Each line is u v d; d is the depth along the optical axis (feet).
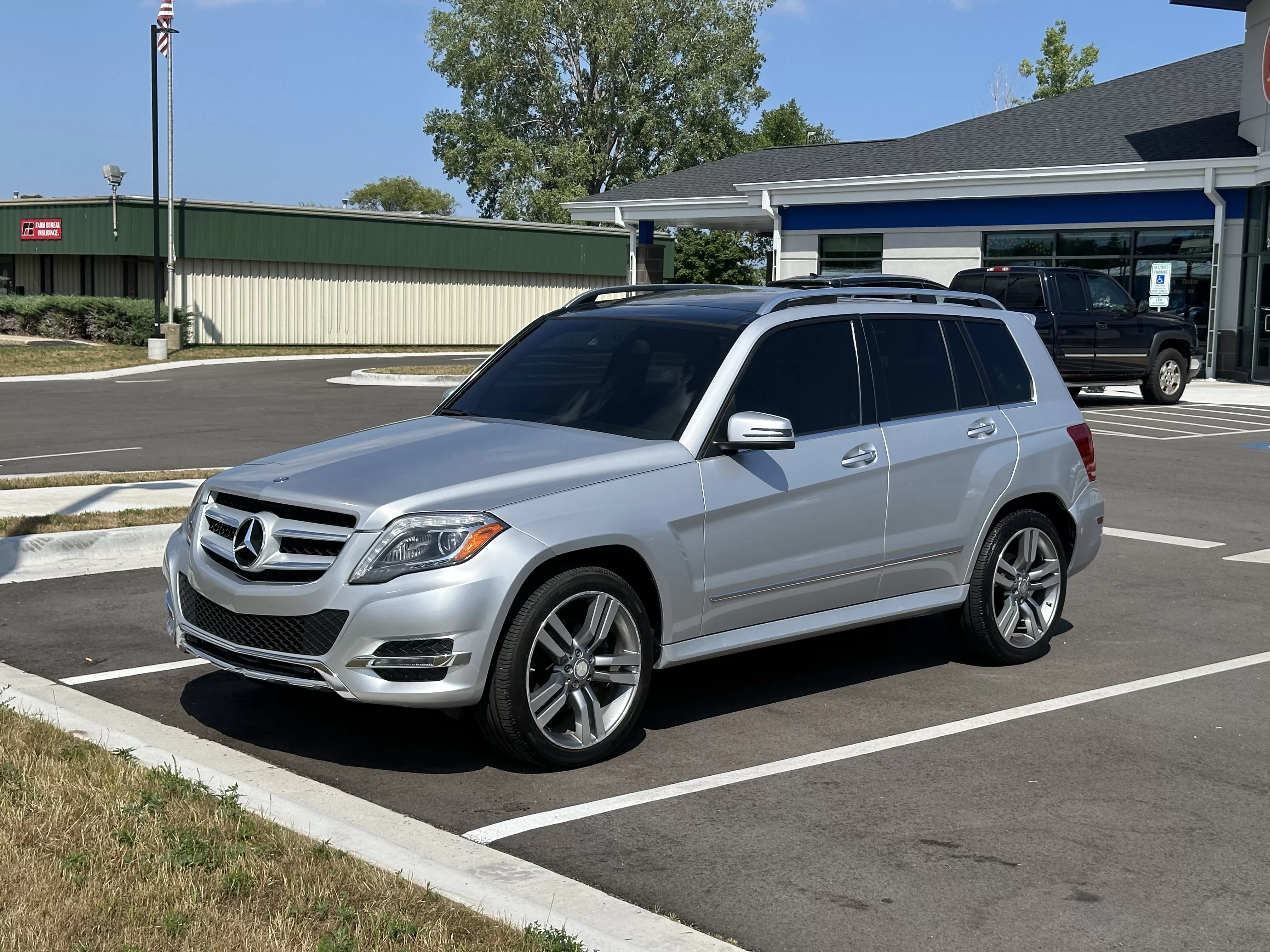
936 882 14.49
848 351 21.83
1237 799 17.17
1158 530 37.96
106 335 138.92
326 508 17.33
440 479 17.71
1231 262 90.89
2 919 12.09
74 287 152.66
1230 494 44.47
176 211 135.64
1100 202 94.48
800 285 38.29
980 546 23.06
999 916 13.67
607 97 206.59
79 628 25.25
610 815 16.34
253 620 17.60
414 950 11.87
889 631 26.45
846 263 105.91
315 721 19.81
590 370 21.30
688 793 17.15
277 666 17.46
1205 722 20.48
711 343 20.70
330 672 16.80
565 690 17.79
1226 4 91.86
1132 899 14.14
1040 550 24.18
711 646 19.44
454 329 159.84
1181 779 17.90
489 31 204.33
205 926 12.15
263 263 143.54
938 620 27.50
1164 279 93.86
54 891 12.69
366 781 17.39
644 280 123.95
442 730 19.56
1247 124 92.07
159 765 16.92
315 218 145.18
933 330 23.36
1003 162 99.40
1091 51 217.97
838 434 21.02
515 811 16.44
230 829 14.37
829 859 15.07
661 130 208.85
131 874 13.17
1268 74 88.07
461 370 104.47
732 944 12.85
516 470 17.97
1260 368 89.51
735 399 19.95
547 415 20.74
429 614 16.51
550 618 17.34
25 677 21.68
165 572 19.72
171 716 19.95
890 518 21.50
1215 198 89.40
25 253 144.25
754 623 20.07
